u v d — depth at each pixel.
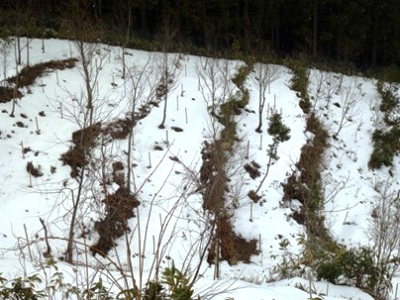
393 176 20.45
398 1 29.53
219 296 6.26
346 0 28.36
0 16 20.88
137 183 15.23
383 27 29.95
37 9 22.59
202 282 7.53
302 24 28.62
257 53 24.03
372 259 10.11
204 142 17.66
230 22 26.44
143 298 3.55
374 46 30.08
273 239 15.59
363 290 9.22
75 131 16.31
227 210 14.23
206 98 19.80
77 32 15.49
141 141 16.95
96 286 3.93
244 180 16.88
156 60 20.19
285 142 19.08
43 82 18.28
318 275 9.75
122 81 19.06
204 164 13.05
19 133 16.08
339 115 22.28
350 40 28.09
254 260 14.70
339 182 18.61
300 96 21.97
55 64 19.16
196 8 25.83
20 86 17.78
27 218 13.35
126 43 19.91
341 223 16.84
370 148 21.03
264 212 16.42
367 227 15.87
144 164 16.17
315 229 12.39
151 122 17.86
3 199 13.96
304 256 10.62
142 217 14.05
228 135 16.70
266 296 6.94
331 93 23.33
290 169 18.06
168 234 13.59
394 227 11.85
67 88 18.11
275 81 22.80
